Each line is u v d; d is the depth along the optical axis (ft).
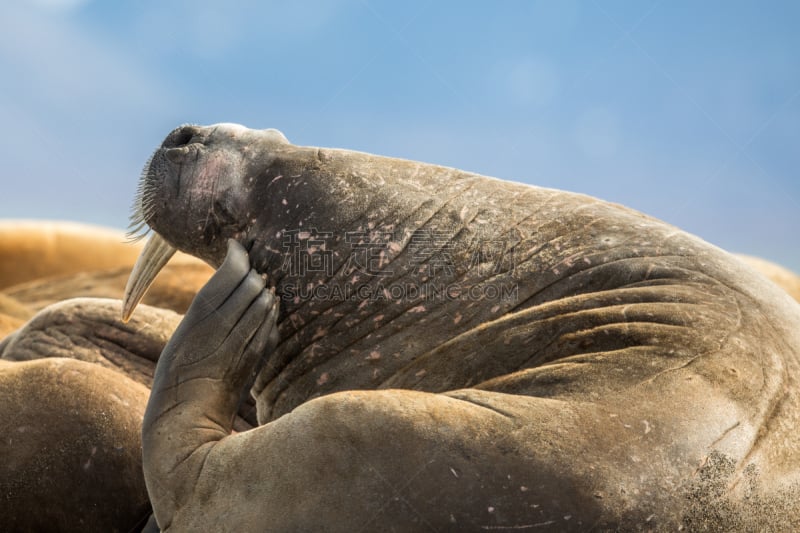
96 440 50.01
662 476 33.81
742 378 36.78
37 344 64.08
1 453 48.88
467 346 43.14
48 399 50.42
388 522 33.50
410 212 47.26
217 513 36.42
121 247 184.24
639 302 40.93
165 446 40.37
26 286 111.86
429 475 33.76
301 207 48.62
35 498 49.01
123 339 63.93
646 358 37.45
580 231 45.42
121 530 50.34
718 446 34.78
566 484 33.35
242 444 37.76
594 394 36.19
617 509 33.19
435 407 35.58
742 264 44.47
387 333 45.80
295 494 34.76
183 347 43.70
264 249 48.93
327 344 47.09
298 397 48.08
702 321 38.96
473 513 33.22
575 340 40.24
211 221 51.24
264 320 46.55
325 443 35.06
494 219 46.62
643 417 34.83
